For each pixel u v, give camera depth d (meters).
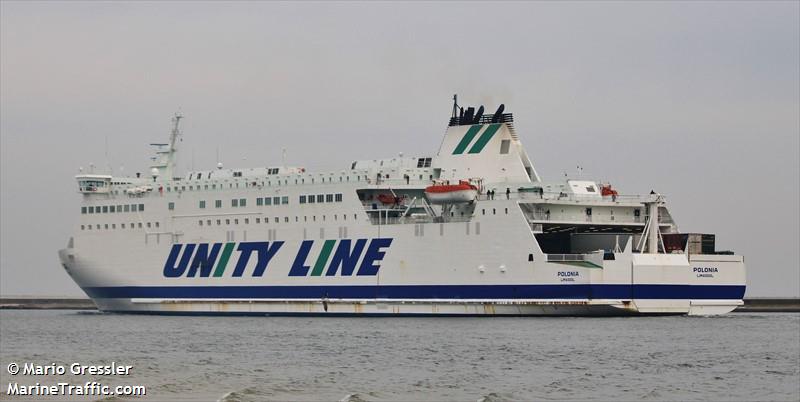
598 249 179.50
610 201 174.75
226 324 178.12
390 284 178.75
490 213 170.25
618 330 153.12
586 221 174.12
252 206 192.88
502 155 182.12
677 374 118.69
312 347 141.00
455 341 143.50
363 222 181.62
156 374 118.81
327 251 185.00
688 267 169.00
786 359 130.12
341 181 185.12
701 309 170.50
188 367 124.25
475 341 143.12
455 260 173.12
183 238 199.88
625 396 105.94
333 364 125.31
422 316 176.38
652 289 166.50
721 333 154.25
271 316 190.88
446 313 174.12
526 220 168.00
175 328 173.50
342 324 170.12
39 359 134.12
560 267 165.25
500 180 181.62
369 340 146.62
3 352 144.25
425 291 175.62
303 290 187.25
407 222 179.38
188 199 199.50
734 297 172.25
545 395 105.94
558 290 165.25
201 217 198.12
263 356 133.25
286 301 189.00
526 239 167.38
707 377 117.19
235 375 117.50
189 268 198.88
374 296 180.12
